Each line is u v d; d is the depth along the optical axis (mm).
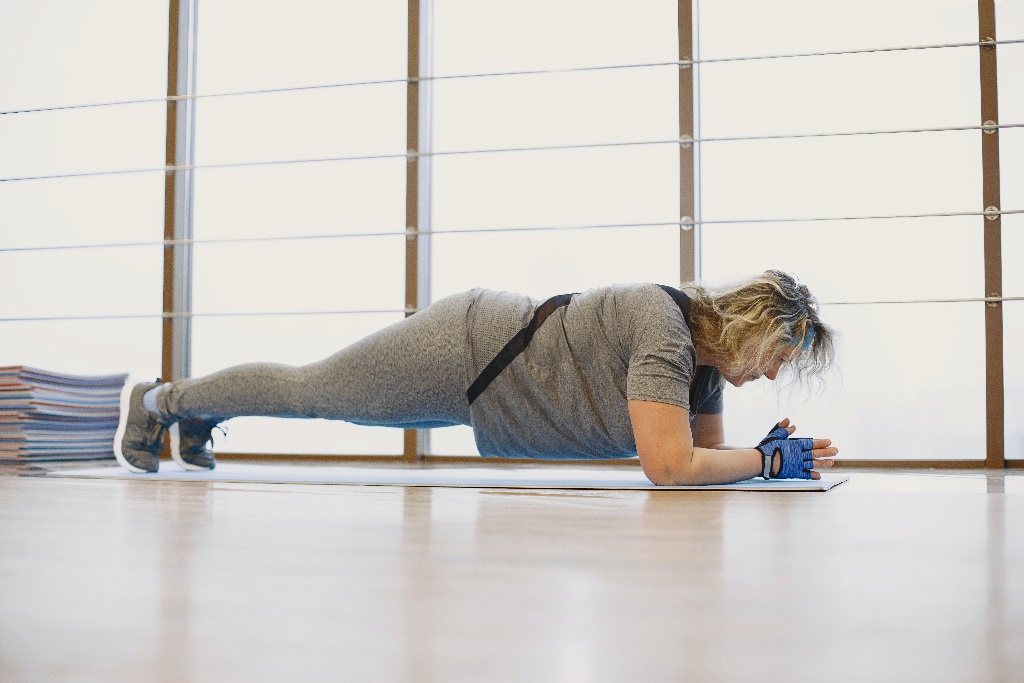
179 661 251
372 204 3576
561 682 226
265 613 333
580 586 408
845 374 3170
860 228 3201
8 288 3809
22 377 2561
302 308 3605
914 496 1309
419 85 3541
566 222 3424
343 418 2033
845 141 3230
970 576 456
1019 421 3086
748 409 3215
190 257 3693
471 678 230
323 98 3656
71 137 3842
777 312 1680
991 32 3158
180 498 1214
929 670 243
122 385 2893
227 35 3758
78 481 1812
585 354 1724
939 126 3186
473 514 911
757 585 416
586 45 3490
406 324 1925
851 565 500
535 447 1858
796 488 1516
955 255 3133
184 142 3729
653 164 3363
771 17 3346
